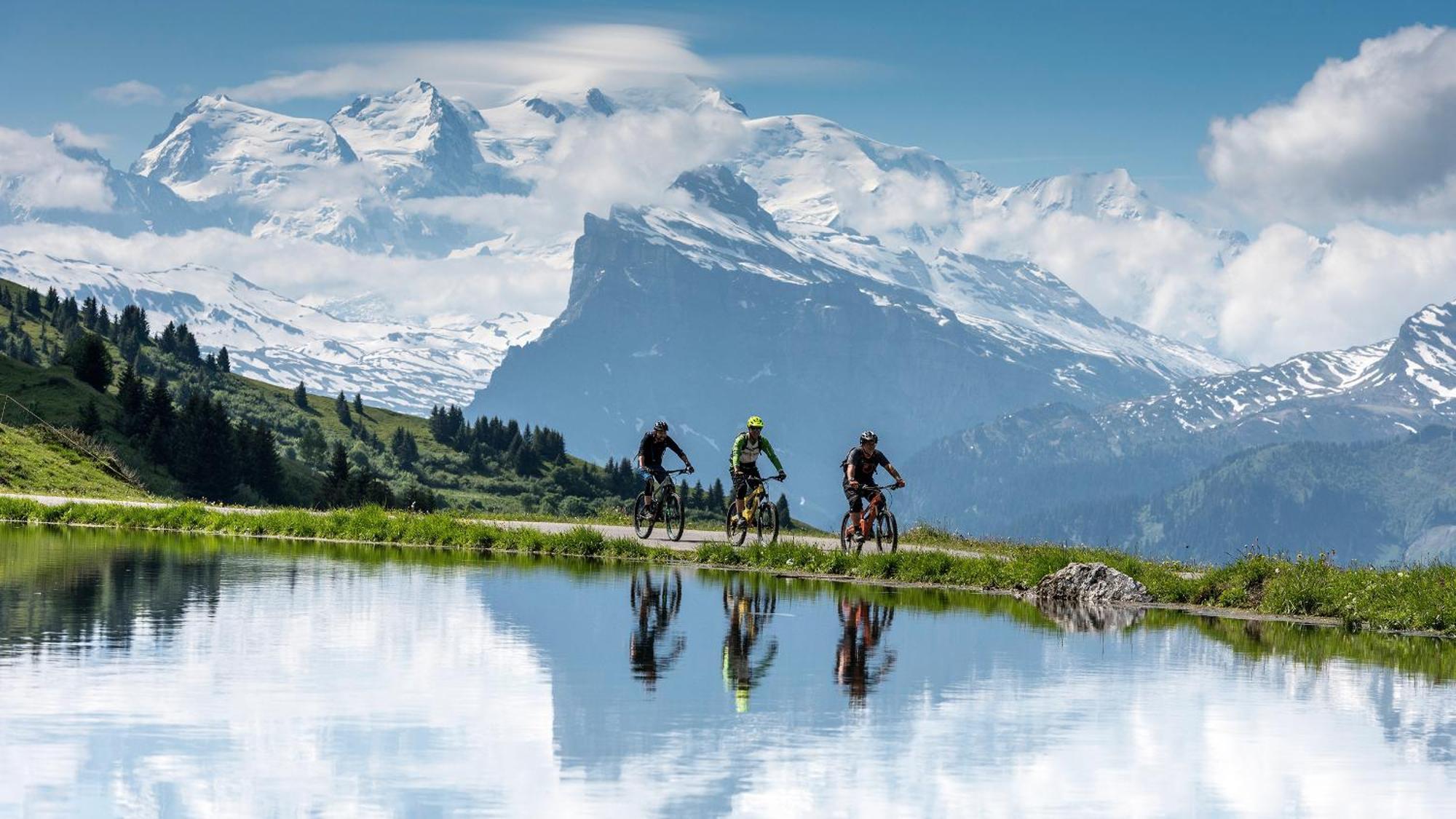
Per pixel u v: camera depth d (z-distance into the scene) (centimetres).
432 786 1833
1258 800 1836
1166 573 5038
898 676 2756
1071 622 3866
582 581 4738
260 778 1858
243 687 2486
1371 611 4031
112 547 6094
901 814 1733
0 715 2206
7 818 1653
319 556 5684
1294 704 2534
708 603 4106
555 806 1744
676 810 1734
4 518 8494
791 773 1928
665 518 6831
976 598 4609
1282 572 4534
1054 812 1758
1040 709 2430
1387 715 2439
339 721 2217
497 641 3139
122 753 1977
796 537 7656
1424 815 1780
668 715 2312
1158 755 2083
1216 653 3222
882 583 5112
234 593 4044
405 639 3119
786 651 3088
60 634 3091
